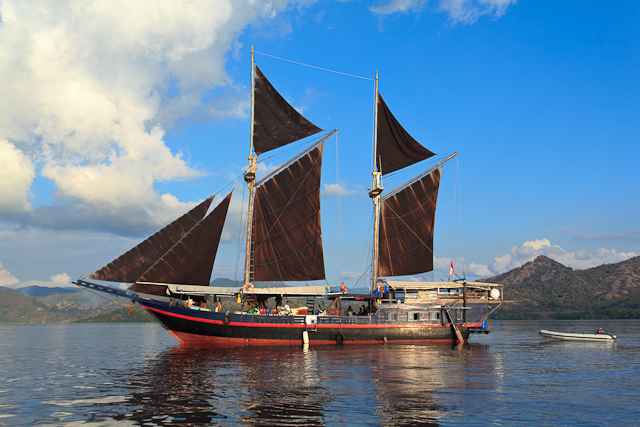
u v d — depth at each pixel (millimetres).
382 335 47125
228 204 48844
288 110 56906
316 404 19281
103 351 47031
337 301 49250
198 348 43156
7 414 18281
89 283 44406
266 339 44406
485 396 21203
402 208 57906
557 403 19953
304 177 53688
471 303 50344
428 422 16734
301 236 53094
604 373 29547
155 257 46094
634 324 158000
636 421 17125
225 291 47875
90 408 19047
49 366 34031
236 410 18328
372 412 18016
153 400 20312
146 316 47750
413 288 48844
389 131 60312
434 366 31016
